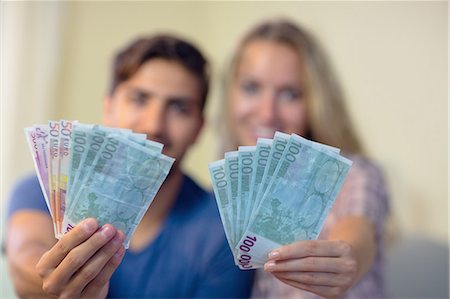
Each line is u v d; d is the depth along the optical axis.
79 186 0.56
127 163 0.56
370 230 0.88
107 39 1.99
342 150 1.18
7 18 1.66
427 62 1.50
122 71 1.02
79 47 1.89
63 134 0.56
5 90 1.65
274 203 0.58
